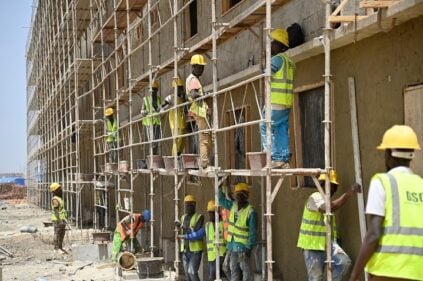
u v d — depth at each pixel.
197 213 12.59
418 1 5.85
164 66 13.22
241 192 9.78
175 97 11.61
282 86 7.74
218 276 9.26
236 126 8.23
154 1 16.42
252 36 11.03
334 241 7.71
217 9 12.80
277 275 9.79
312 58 8.84
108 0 20.80
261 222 10.34
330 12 7.42
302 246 7.78
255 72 10.21
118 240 13.62
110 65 21.20
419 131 6.47
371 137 7.37
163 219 16.73
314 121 8.99
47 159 40.16
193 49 11.23
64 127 30.89
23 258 16.78
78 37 27.72
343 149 8.01
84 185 25.48
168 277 12.37
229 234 9.92
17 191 69.19
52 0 31.91
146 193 18.36
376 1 6.37
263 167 7.52
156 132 14.75
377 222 4.61
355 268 4.68
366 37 7.38
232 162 12.05
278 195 9.95
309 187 9.01
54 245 18.20
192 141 13.66
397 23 6.68
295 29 9.13
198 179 13.92
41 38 39.94
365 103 7.50
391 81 6.96
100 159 24.94
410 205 4.63
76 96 23.97
